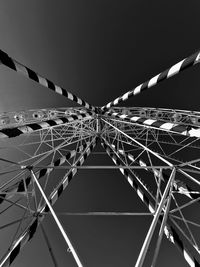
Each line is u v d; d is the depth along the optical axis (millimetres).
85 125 19547
